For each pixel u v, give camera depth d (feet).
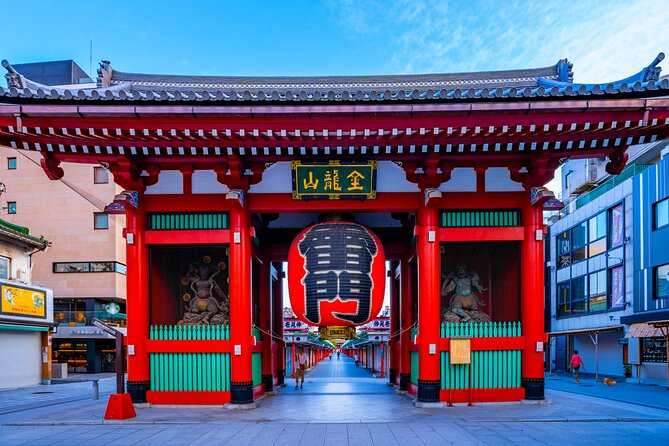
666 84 34.96
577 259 111.24
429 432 33.96
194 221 46.19
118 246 132.16
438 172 44.52
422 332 44.34
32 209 131.64
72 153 41.98
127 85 56.44
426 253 44.57
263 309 58.70
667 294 76.69
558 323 118.73
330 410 42.93
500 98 36.22
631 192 87.71
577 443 31.07
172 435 33.86
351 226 42.39
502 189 45.62
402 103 36.65
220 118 37.22
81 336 122.62
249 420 38.42
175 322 51.03
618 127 37.73
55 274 130.00
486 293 51.24
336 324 42.22
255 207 45.70
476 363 44.68
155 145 40.52
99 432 35.19
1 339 83.56
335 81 60.13
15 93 35.04
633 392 61.57
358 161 43.60
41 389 79.97
